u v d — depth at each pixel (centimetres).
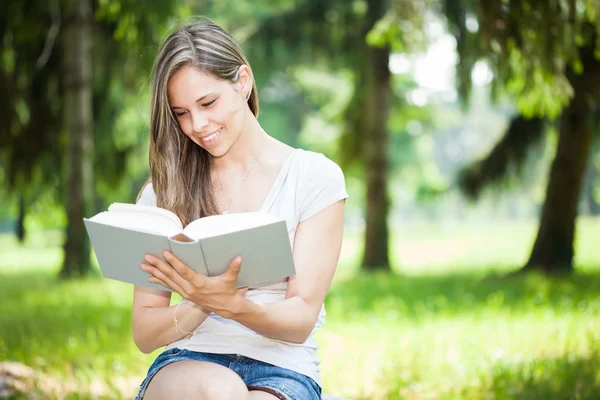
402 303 1271
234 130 339
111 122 1881
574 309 1112
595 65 1534
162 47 337
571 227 1730
